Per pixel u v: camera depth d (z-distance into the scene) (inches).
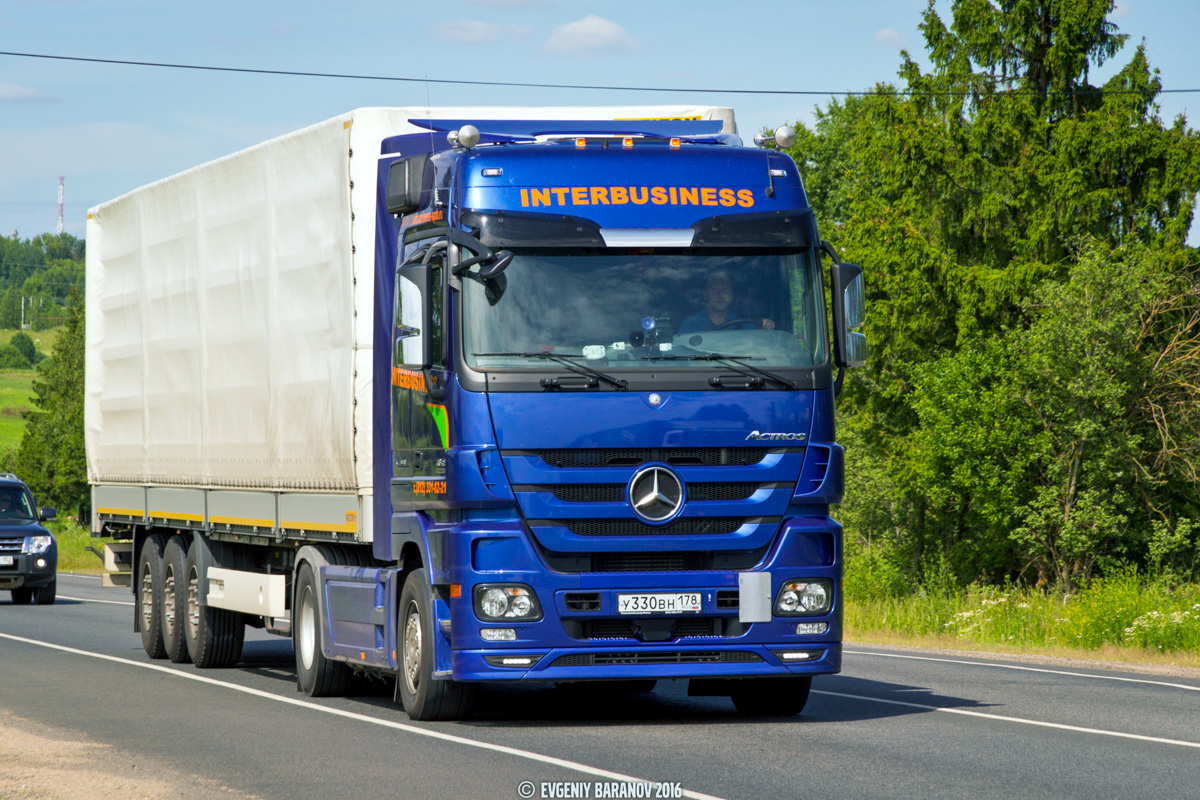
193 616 1194.6
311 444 957.2
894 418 3120.1
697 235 775.7
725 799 567.5
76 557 3612.2
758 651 762.2
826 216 4601.4
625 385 751.7
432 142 896.3
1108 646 1508.4
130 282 1312.7
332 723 811.4
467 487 745.6
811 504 776.9
